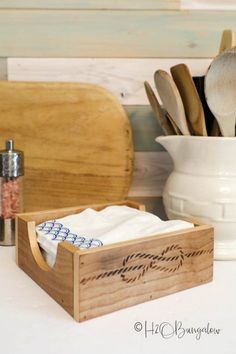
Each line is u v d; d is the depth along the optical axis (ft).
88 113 2.62
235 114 2.03
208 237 1.91
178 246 1.80
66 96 2.60
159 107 2.35
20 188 2.51
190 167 2.20
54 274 1.72
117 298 1.63
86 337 1.46
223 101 2.00
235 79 1.93
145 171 2.83
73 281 1.56
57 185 2.69
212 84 1.98
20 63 2.67
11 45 2.65
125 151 2.65
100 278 1.58
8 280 1.95
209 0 2.69
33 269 1.93
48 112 2.62
